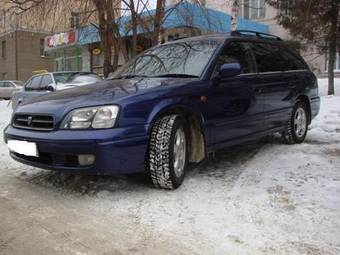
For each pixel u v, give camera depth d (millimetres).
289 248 3352
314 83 7574
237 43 5879
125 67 6094
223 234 3607
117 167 4238
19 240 3570
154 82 4914
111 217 4004
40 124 4574
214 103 5105
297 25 16312
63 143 4223
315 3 15281
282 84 6496
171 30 14641
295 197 4426
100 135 4148
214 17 13250
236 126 5484
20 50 40188
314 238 3518
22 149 4629
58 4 11039
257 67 6070
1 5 11688
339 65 24547
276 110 6379
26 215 4113
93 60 25641
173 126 4566
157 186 4656
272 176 5152
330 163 5660
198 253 3295
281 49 6938
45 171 5578
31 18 11422
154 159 4496
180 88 4758
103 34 11727
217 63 5336
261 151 6473
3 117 13344
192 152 5066
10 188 4949
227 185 4828
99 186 4840
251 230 3674
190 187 4750
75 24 11789
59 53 29500
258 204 4254
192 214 4027
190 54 5582
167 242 3484
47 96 5035
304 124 7254
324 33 16078
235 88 5445
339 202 4262
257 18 25031
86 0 11039
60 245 3459
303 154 6168
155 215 4020
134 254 3291
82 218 4000
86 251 3350
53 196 4617
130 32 12547
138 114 4367
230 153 6363
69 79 12047
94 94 4590
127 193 4590
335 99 13305
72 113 4312
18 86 30234
